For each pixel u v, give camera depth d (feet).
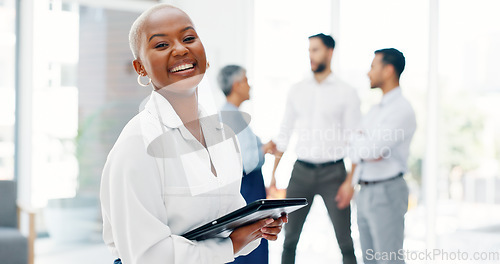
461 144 10.80
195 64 3.95
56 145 16.37
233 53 15.37
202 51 3.98
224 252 3.95
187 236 3.84
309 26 13.14
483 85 10.64
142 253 3.64
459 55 10.82
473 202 10.63
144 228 3.65
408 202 10.80
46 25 16.05
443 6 10.85
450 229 10.73
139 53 3.99
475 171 10.73
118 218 3.70
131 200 3.63
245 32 15.03
